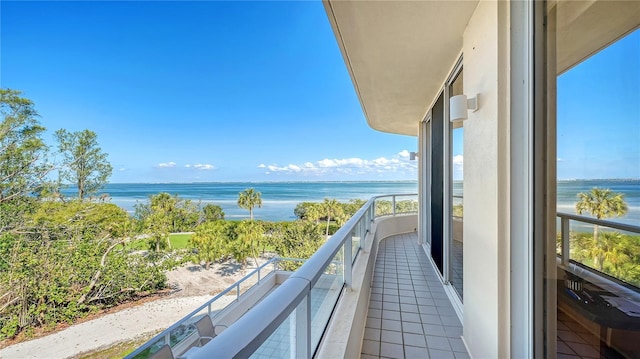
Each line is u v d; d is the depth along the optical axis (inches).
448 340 79.1
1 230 391.9
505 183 51.7
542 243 46.5
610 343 39.3
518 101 49.9
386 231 235.8
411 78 116.5
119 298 379.6
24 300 315.3
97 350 275.6
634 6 33.5
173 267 463.8
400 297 108.8
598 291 40.2
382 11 68.7
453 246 116.7
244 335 20.4
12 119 445.7
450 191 117.5
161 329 305.1
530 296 48.1
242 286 343.3
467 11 67.7
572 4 41.6
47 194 471.2
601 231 38.4
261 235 563.2
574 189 41.6
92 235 444.1
